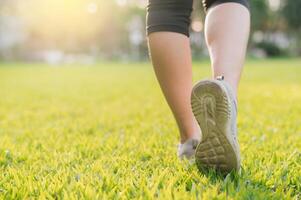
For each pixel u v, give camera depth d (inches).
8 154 120.6
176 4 93.7
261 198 76.0
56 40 2031.3
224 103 80.7
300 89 354.9
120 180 88.2
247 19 95.8
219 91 80.5
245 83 439.2
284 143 130.2
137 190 81.3
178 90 96.1
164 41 93.5
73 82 539.8
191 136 101.8
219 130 82.4
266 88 374.3
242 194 76.8
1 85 487.8
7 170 105.6
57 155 118.2
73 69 1005.2
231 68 90.4
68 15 1998.0
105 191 80.7
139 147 126.2
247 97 298.7
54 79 610.2
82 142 137.1
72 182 85.5
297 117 193.2
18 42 1886.1
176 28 93.5
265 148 121.4
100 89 417.1
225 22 94.1
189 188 84.8
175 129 163.0
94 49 2149.4
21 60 1817.2
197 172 91.9
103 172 92.4
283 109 223.5
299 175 91.0
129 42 2208.4
